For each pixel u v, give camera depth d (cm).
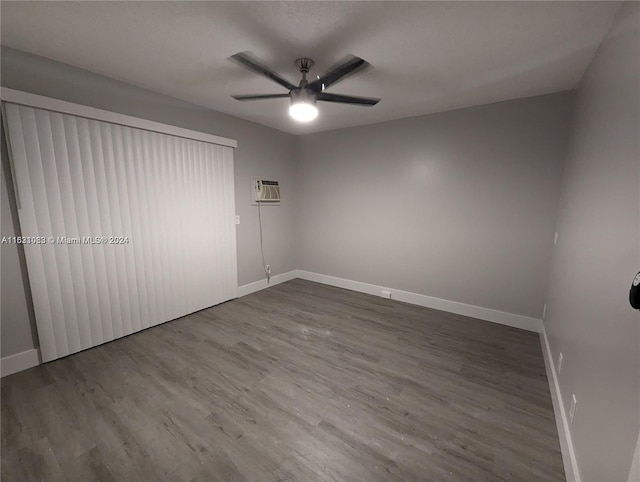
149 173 271
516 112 279
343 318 317
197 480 133
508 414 175
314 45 188
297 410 178
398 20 161
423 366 226
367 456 146
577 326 155
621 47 132
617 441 94
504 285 302
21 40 185
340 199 414
